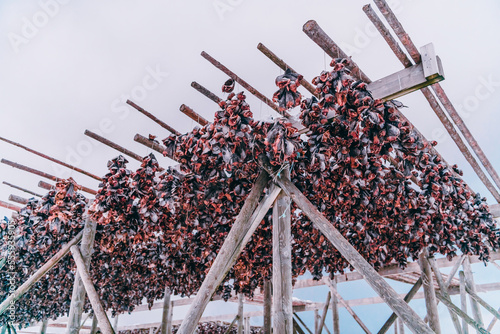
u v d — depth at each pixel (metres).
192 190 3.29
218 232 4.28
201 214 3.84
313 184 3.19
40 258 5.58
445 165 3.61
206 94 3.23
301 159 3.10
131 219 3.81
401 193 3.42
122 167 3.68
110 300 7.53
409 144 2.79
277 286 2.84
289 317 2.72
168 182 3.29
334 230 2.60
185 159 3.08
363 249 4.95
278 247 2.98
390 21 2.40
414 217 3.92
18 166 4.23
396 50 2.66
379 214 4.07
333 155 3.02
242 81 3.11
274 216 3.13
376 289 2.25
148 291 7.88
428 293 5.37
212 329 13.79
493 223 5.10
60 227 4.65
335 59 2.57
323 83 2.62
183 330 2.21
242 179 3.26
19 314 7.71
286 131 2.76
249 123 2.73
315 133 2.91
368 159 2.94
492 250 5.69
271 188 3.10
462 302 6.70
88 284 4.04
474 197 4.99
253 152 2.94
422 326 2.01
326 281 8.19
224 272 2.54
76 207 4.46
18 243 4.86
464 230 4.79
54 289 6.94
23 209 4.82
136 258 5.43
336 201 3.41
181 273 5.87
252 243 4.50
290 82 2.58
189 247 4.89
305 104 2.83
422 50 2.66
